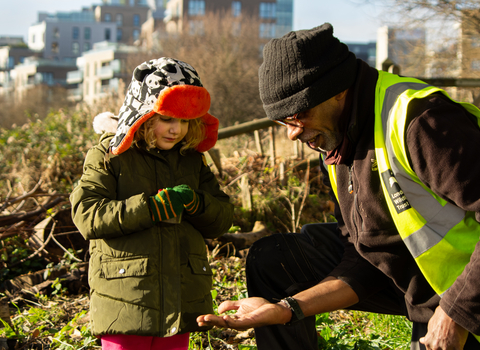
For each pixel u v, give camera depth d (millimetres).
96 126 2402
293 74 1887
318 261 2328
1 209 4102
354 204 2029
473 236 1780
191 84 2176
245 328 1823
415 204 1804
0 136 8305
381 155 1855
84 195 2086
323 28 1921
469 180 1646
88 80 70500
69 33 105938
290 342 2109
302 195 5555
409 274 1953
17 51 104875
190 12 66000
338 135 2023
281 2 75625
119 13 107438
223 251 4258
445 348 1744
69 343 2641
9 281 3645
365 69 1997
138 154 2203
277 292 2301
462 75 10164
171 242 2109
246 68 21922
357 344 2545
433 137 1705
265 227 4676
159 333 1973
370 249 2000
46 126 8570
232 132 6168
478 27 8719
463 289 1678
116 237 2072
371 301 2238
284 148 7469
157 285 2029
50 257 4004
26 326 2912
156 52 29516
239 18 26422
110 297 2020
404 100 1804
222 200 2445
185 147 2297
